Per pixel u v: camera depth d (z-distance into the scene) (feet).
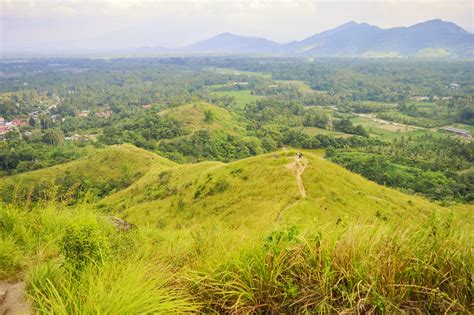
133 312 7.93
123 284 8.73
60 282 9.65
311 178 118.62
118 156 220.64
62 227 15.79
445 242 9.35
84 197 20.47
